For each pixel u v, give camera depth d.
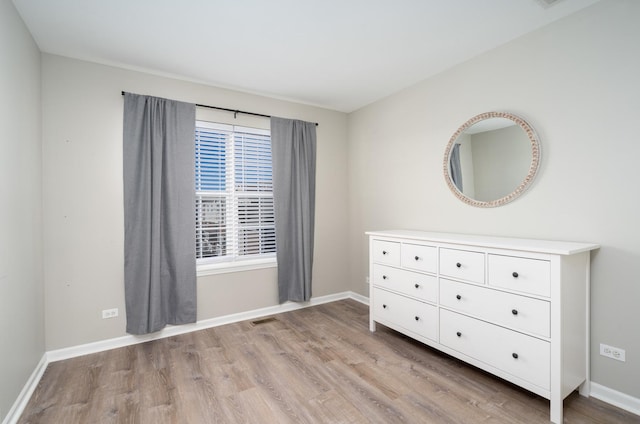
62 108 2.49
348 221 4.09
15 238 1.84
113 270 2.67
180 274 2.92
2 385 1.64
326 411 1.81
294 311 3.59
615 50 1.84
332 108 3.93
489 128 2.48
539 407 1.82
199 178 3.12
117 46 2.39
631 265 1.80
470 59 2.63
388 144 3.49
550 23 2.12
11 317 1.76
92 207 2.59
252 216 3.46
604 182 1.89
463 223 2.71
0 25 1.67
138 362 2.41
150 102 2.78
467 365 2.33
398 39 2.33
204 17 2.04
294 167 3.62
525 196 2.27
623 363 1.83
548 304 1.71
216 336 2.90
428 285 2.42
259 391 2.02
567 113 2.04
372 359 2.43
